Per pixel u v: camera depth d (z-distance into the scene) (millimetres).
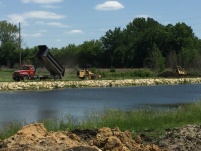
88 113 22891
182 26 112562
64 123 16703
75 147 9148
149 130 15570
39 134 11086
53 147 9531
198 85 61969
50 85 50781
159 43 113375
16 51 110125
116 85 58875
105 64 121562
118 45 123875
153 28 119188
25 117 23453
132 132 14961
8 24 132625
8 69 98875
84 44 117625
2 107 29266
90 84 55812
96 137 11672
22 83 49125
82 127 15750
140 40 117562
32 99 36281
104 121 16469
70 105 31000
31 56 105812
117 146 10484
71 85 53438
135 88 54594
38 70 78438
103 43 123938
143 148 11234
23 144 9734
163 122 17094
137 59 118062
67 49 110375
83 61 114812
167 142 13203
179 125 16672
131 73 75375
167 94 43594
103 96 40406
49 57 55375
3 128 16812
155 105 31266
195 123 17234
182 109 20234
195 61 88312
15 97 38219
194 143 13039
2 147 9617
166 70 81562
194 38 114625
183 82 67500
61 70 57781
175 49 111312
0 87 46875
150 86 59719
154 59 85875
